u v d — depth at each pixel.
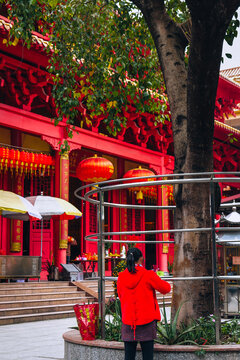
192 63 6.83
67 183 20.53
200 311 6.87
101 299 6.81
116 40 11.14
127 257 5.78
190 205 7.09
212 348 5.85
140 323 5.54
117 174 26.92
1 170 21.06
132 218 28.22
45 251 22.50
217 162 32.22
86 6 11.25
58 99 11.15
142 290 5.64
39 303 15.34
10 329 12.35
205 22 6.41
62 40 11.18
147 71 11.65
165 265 26.06
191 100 7.03
